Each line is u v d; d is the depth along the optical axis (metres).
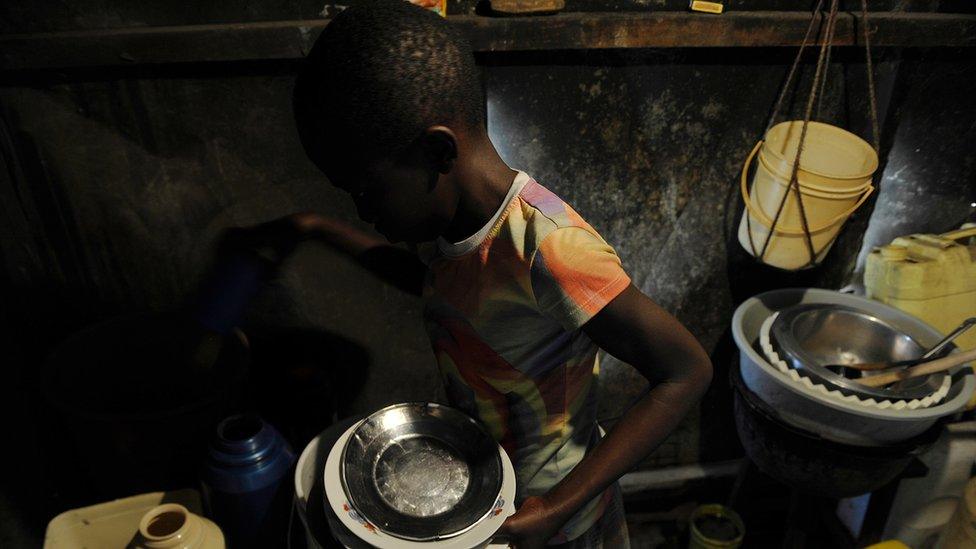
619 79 1.69
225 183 1.65
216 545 1.47
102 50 1.41
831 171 1.78
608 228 1.91
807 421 1.64
